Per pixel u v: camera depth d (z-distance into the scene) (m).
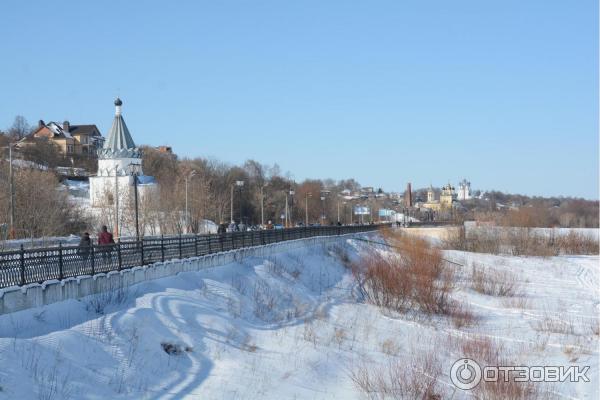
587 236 96.94
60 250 21.48
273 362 23.41
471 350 29.53
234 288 31.89
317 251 55.78
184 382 19.61
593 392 24.33
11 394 14.95
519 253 87.19
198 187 95.81
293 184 156.00
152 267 27.19
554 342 33.03
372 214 175.88
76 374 17.27
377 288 42.84
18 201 62.28
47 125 158.62
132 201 78.81
